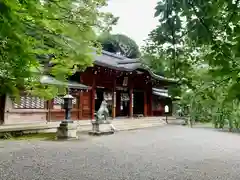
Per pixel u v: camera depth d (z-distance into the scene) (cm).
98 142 1279
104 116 1641
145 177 672
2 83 280
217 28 204
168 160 898
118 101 2702
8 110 1473
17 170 716
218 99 260
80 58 345
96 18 341
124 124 2075
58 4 296
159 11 212
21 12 235
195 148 1175
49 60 366
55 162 823
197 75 253
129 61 2414
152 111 2916
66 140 1298
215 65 206
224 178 678
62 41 310
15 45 218
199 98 265
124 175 686
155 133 1767
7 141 1214
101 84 2144
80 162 832
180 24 210
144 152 1045
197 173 725
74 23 319
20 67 266
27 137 1341
